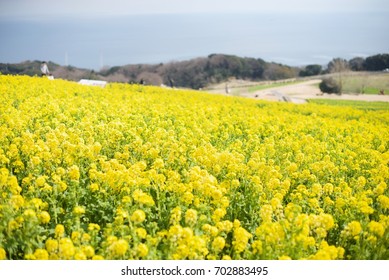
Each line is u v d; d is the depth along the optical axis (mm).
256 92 77000
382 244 7773
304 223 7324
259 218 8656
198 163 11492
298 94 70688
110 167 9914
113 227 7305
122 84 37312
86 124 14391
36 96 22406
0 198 7789
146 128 15344
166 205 8734
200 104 26766
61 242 6535
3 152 10547
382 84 76500
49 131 13531
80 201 8773
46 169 10125
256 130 18328
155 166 10438
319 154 14438
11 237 6949
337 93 69938
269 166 11000
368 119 28766
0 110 16906
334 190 10289
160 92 36031
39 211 7469
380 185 10406
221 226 7602
